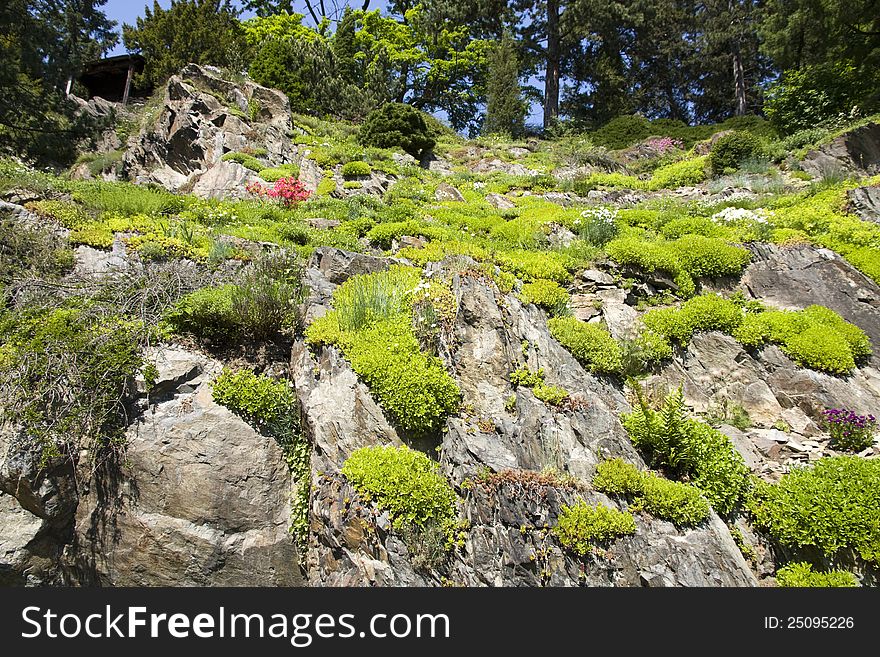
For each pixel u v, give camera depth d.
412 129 23.09
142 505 5.85
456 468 5.80
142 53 29.11
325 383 6.64
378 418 6.24
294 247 10.41
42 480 5.57
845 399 7.93
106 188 12.02
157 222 10.50
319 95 27.69
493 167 23.09
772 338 8.71
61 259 8.59
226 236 10.20
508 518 5.27
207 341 7.23
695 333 8.83
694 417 7.70
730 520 6.12
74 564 5.66
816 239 11.45
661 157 25.08
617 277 10.14
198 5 29.44
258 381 6.78
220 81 21.48
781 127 21.75
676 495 5.73
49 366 6.05
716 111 42.22
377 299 7.65
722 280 10.52
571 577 5.09
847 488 5.94
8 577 5.40
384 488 5.36
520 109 32.22
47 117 20.78
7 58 19.70
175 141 18.16
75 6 33.31
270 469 6.30
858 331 9.05
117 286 7.73
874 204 12.96
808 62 23.69
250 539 5.93
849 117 19.50
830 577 5.41
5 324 6.49
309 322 7.59
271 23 35.09
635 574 5.19
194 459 6.08
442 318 7.38
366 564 5.15
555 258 10.59
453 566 5.11
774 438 7.32
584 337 8.06
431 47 37.12
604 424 6.72
